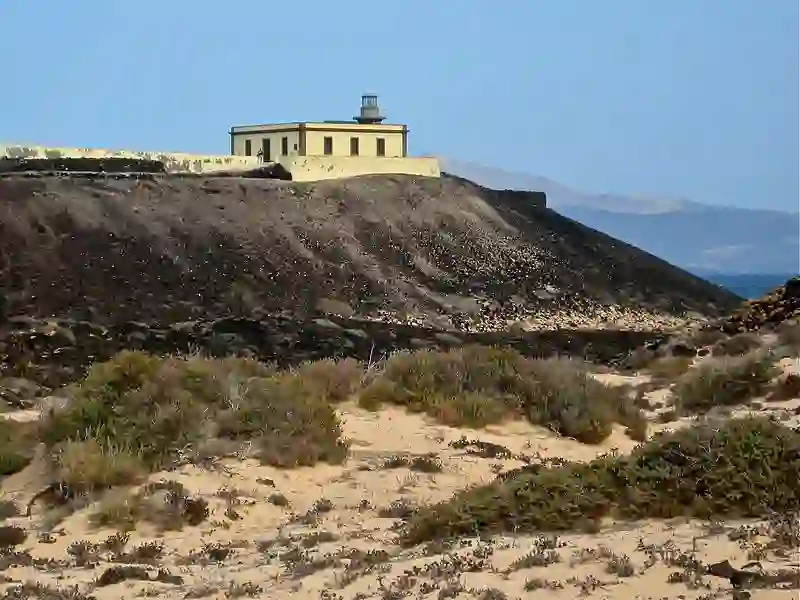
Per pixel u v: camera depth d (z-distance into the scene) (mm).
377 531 48125
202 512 50875
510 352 76000
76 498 53062
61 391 85750
